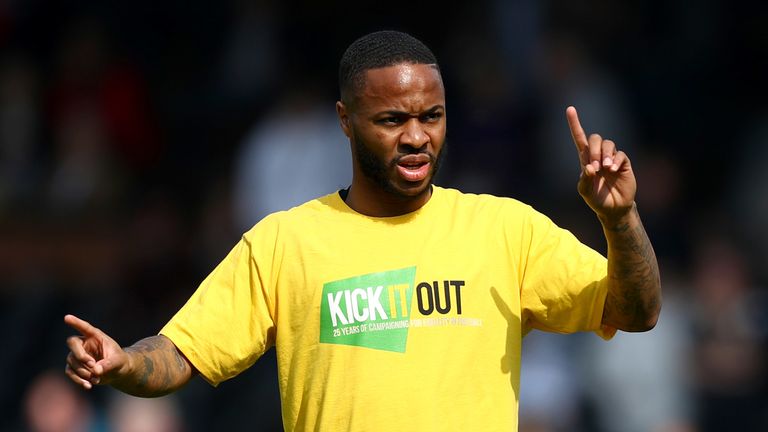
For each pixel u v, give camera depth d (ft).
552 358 125.80
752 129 163.32
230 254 61.36
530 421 123.03
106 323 146.72
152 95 175.42
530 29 158.92
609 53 163.73
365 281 58.44
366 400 57.16
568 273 59.11
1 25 177.78
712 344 135.13
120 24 180.24
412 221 59.77
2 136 167.73
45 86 170.91
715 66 169.48
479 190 142.92
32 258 160.76
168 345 58.95
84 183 163.73
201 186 163.84
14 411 145.69
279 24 170.71
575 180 146.72
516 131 148.97
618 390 126.82
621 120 151.84
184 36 181.27
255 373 138.92
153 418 123.85
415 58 58.54
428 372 57.31
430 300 58.13
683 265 141.18
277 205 145.38
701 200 160.86
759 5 172.35
